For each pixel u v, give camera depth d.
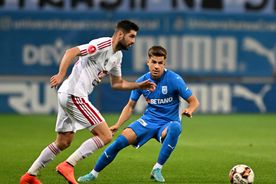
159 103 34.50
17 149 48.78
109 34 79.94
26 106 79.81
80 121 30.95
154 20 80.25
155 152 47.38
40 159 31.17
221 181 35.00
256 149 50.09
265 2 81.94
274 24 82.12
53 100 79.94
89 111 30.81
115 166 40.19
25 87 79.69
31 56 79.56
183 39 80.56
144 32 80.19
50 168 39.03
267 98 82.75
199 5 80.81
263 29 82.06
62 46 79.69
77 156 30.56
